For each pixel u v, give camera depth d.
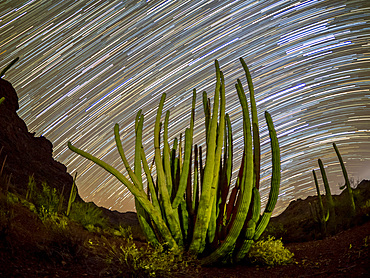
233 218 6.57
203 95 7.64
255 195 5.83
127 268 4.76
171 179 6.90
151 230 6.69
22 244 4.75
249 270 5.75
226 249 5.86
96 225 9.45
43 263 4.48
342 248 6.64
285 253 6.37
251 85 6.62
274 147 5.96
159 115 7.06
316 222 12.27
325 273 5.02
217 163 6.32
